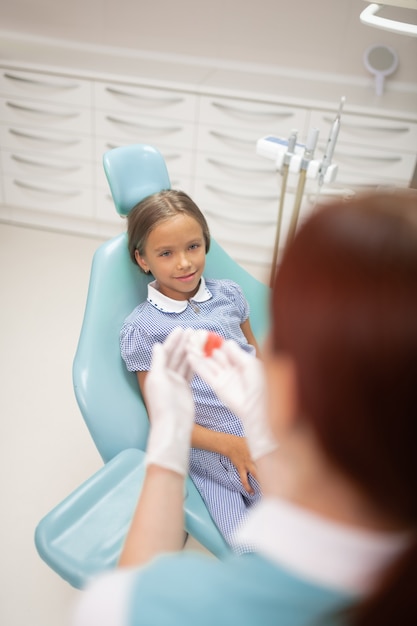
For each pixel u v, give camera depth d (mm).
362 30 2791
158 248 1358
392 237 303
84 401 1227
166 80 2652
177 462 562
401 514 334
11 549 1480
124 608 385
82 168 2918
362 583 352
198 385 1340
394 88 2881
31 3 3012
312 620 357
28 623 1319
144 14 2949
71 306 2547
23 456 1766
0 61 2705
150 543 507
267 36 2908
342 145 2627
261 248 2951
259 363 565
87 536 1008
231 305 1531
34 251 2945
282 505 372
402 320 287
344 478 337
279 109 2598
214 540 1150
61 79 2699
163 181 1502
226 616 360
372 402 297
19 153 2945
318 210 338
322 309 306
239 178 2777
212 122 2680
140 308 1423
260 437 491
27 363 2170
